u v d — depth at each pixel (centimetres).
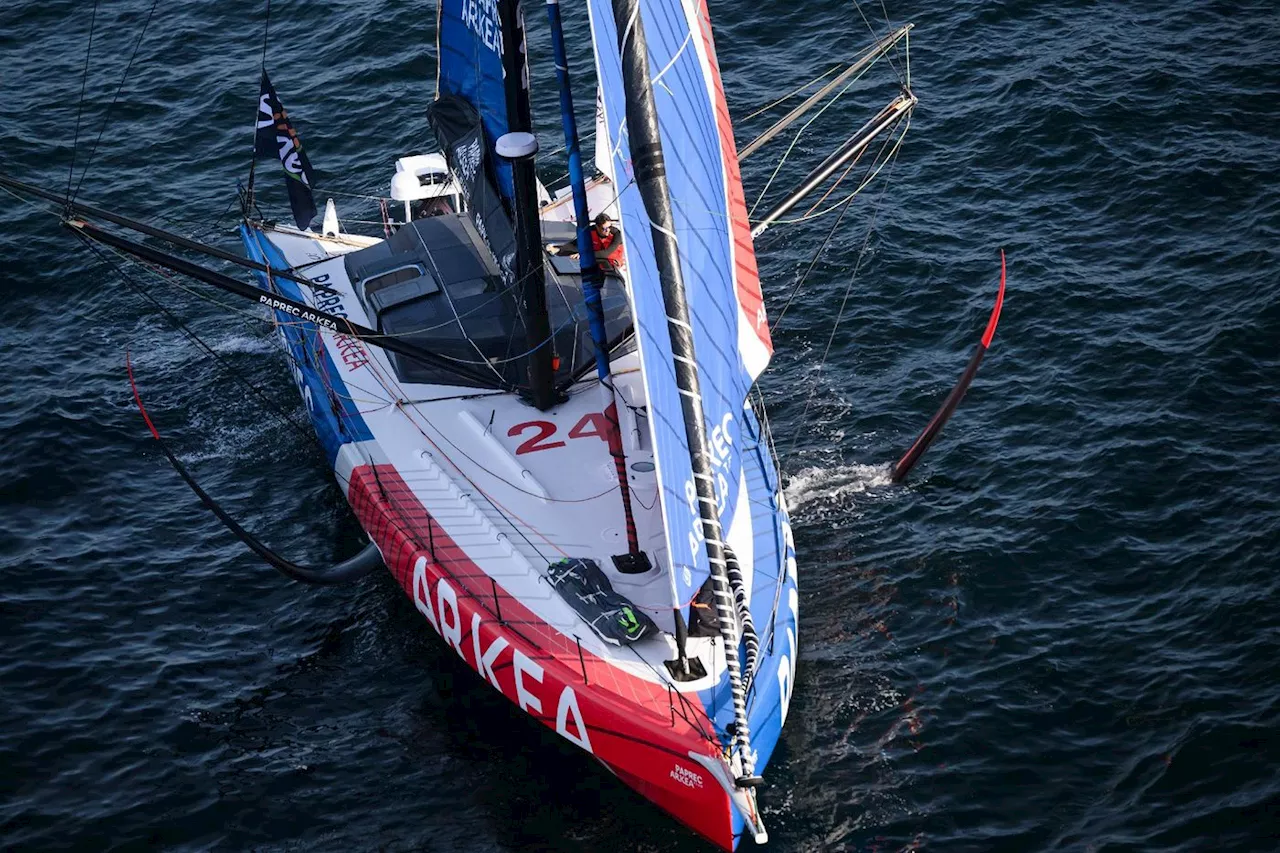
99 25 8912
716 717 3875
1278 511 4912
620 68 3762
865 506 5166
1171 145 6994
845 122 7475
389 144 7669
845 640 4594
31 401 5972
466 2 5147
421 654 4691
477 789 4169
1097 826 3891
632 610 4138
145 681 4594
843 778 4100
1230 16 8000
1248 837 3809
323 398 5341
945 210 6788
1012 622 4606
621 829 4019
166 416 5956
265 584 5047
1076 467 5228
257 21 8794
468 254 5741
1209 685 4288
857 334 6094
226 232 7162
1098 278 6222
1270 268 6128
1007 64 7731
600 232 5578
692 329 3784
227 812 4106
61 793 4166
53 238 7069
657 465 3678
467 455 4900
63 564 5109
